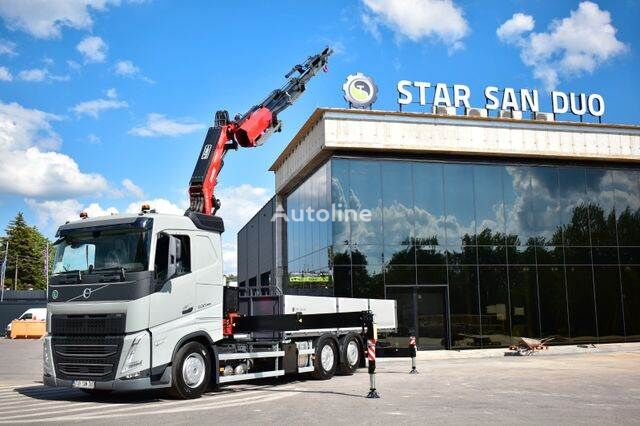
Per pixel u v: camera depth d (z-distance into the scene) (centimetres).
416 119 2633
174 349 1195
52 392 1423
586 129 2858
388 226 2575
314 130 2691
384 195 2594
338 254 2502
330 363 1616
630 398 1196
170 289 1198
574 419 948
